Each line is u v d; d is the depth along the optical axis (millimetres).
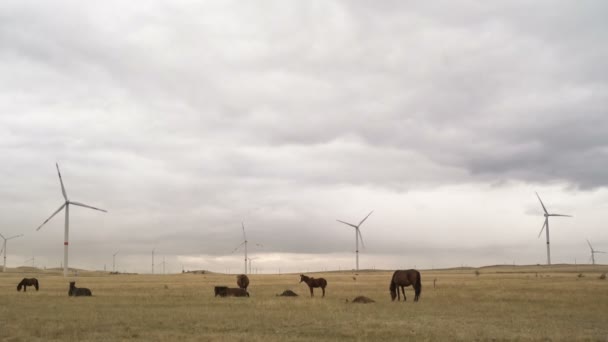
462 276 118500
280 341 22000
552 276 107250
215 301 41500
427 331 24797
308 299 43719
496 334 23969
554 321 28734
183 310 34219
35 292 58219
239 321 28375
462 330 25141
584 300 41281
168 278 122500
